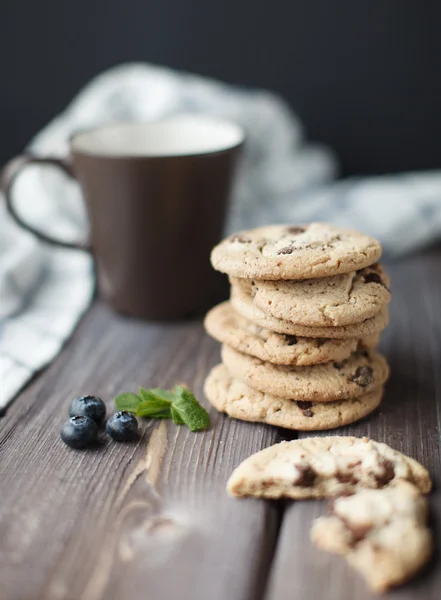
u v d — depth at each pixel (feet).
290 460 1.45
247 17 2.52
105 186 1.81
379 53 2.53
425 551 1.32
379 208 2.22
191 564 1.32
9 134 2.64
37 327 1.89
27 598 1.28
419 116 2.58
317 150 2.58
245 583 1.30
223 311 1.70
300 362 1.57
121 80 2.35
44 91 2.60
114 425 1.55
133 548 1.35
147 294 1.89
